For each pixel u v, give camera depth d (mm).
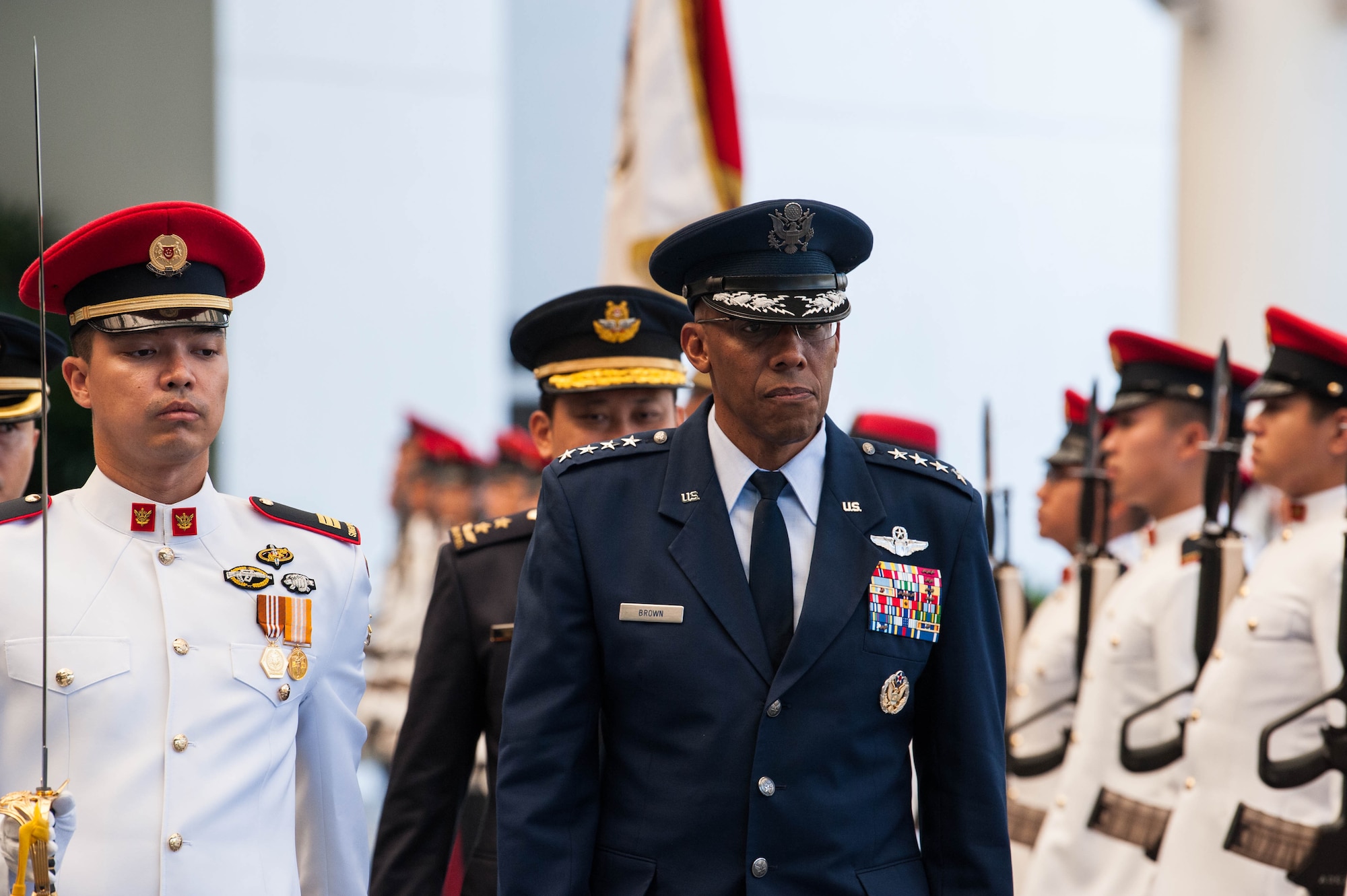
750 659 4953
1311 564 7848
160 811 4871
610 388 7074
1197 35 16641
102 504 5273
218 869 4879
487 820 6605
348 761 5562
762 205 4957
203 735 5016
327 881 5465
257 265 5430
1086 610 10031
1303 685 7816
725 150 10242
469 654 6668
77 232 5102
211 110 15711
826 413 5504
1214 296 16422
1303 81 16125
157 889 4781
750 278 4949
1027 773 10594
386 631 18078
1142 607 9305
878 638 5043
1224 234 16328
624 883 4949
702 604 5031
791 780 4879
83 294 5164
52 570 5078
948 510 5277
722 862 4867
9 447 7348
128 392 5102
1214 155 16438
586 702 5141
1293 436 8117
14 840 4414
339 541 5672
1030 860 10508
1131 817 9102
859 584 5059
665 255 5141
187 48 15633
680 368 7301
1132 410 9930
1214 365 9820
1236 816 7902
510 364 34531
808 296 4965
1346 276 16234
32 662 4879
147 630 5098
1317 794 7695
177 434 5129
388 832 6574
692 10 10250
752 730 4906
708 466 5258
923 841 5219
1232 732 7992
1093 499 10070
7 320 7262
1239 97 16250
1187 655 9047
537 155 36125
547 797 4973
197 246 5207
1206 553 8875
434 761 6602
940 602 5180
